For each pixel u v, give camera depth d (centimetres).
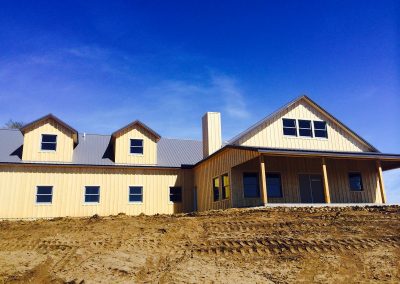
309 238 1077
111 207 2164
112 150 2372
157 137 2384
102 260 938
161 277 840
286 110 2028
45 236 1154
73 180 2127
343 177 2095
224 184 1980
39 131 2155
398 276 865
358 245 1032
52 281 838
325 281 831
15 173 2034
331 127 2109
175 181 2366
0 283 834
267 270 877
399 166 2172
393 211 1338
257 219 1264
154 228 1189
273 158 1992
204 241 1065
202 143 2544
